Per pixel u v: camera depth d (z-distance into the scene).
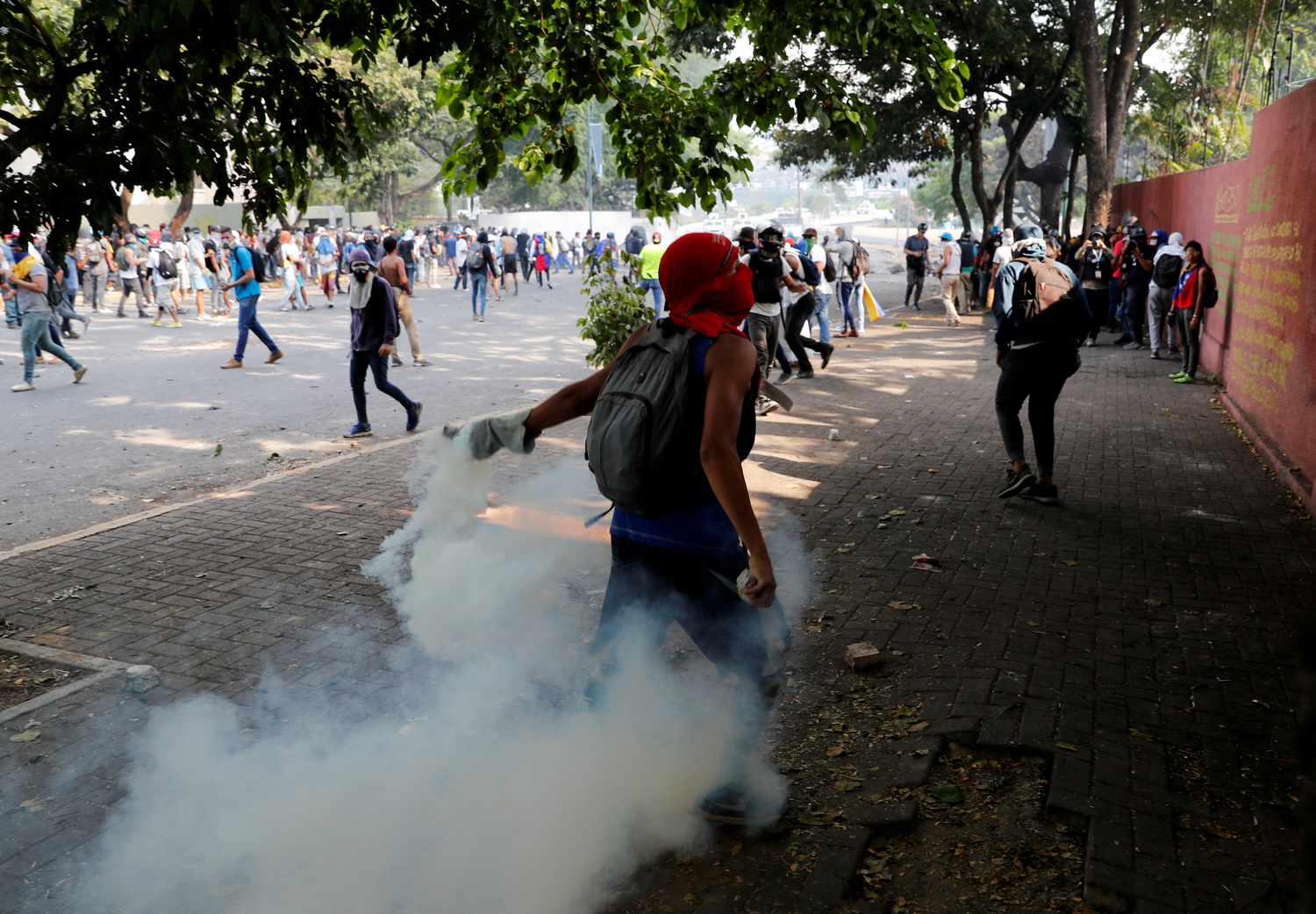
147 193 4.40
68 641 4.57
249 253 13.62
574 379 12.82
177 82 4.22
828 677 4.04
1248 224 10.28
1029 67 24.83
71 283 16.91
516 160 6.02
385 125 5.02
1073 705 3.70
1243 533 5.95
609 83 5.68
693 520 2.72
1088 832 2.91
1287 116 8.80
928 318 20.23
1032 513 6.39
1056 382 6.41
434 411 10.55
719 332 2.63
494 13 4.49
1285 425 7.82
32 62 4.49
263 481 7.54
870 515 6.36
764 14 5.39
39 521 6.75
